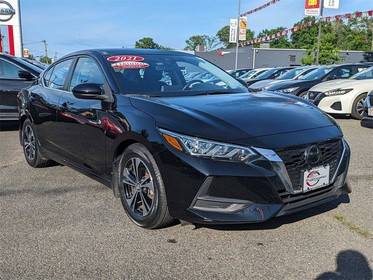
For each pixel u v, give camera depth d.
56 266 3.43
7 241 3.87
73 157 5.14
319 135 3.80
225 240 3.82
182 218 3.64
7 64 9.37
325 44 44.59
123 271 3.35
